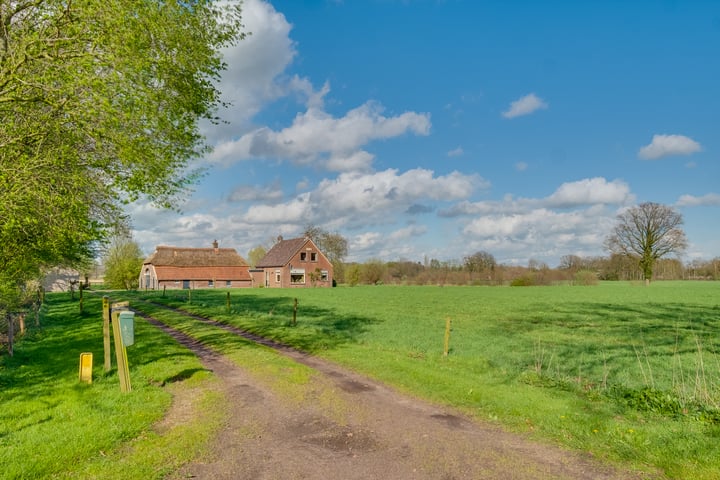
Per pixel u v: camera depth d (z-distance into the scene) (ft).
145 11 36.81
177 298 132.57
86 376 32.73
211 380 34.81
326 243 291.58
